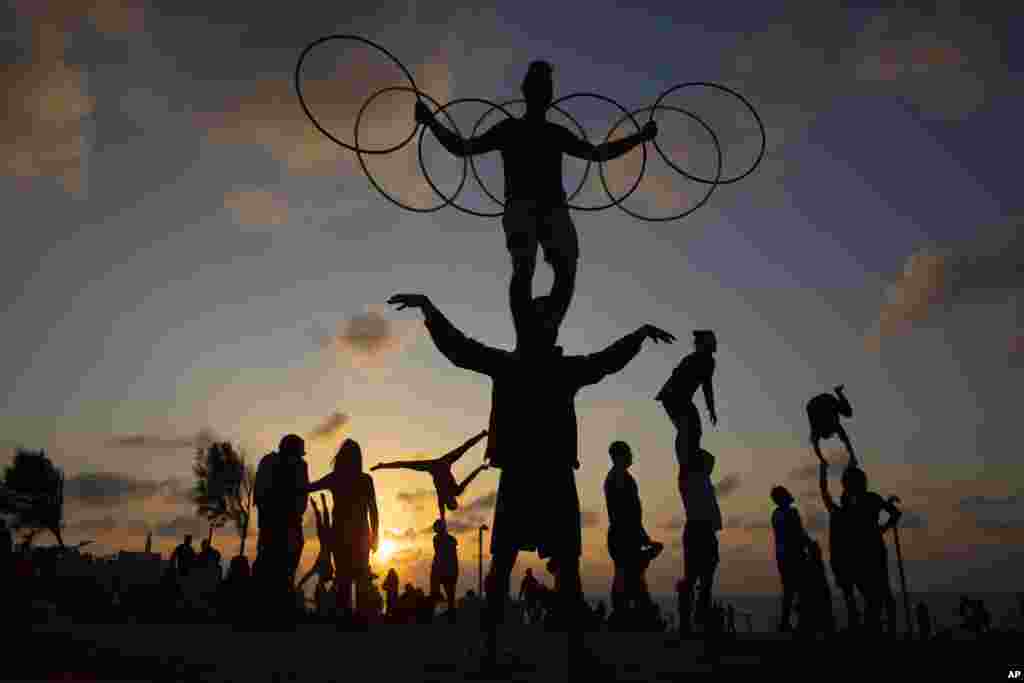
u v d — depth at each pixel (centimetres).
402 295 454
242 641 616
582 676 417
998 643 542
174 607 1155
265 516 867
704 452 834
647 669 454
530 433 450
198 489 5119
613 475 914
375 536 919
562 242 498
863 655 506
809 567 914
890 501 775
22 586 692
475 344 455
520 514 443
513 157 518
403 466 1159
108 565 1490
